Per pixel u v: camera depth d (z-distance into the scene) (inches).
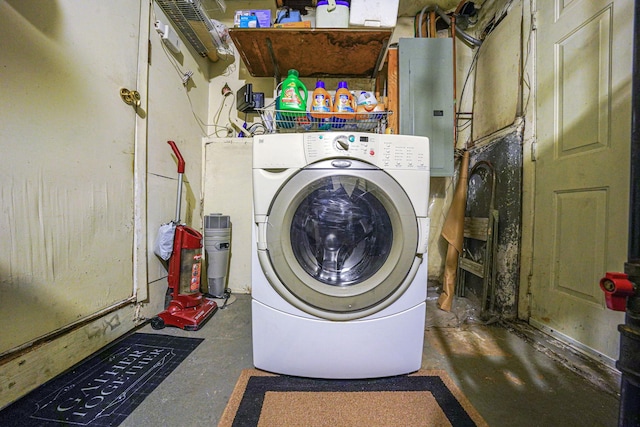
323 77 82.8
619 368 20.1
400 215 38.2
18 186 34.3
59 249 39.2
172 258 58.7
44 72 37.5
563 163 51.1
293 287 37.7
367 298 37.7
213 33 73.1
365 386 37.9
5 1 33.2
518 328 55.7
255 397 35.2
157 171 61.6
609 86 43.1
